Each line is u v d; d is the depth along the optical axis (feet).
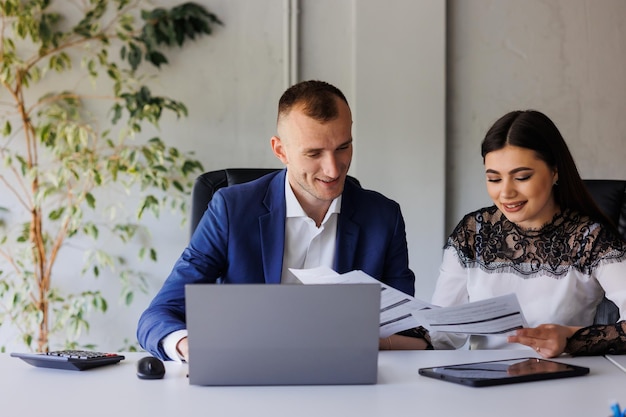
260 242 6.55
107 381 5.03
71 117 11.30
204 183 7.60
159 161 10.82
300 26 11.63
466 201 11.85
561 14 11.78
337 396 4.64
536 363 5.42
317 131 5.89
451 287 7.19
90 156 10.86
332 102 5.93
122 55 11.37
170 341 5.59
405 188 11.61
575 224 6.86
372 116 11.58
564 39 11.81
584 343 5.74
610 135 11.85
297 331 4.82
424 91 11.57
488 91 11.79
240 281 6.54
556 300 6.79
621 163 11.88
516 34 11.78
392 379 5.05
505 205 6.63
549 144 6.57
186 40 11.52
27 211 11.44
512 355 5.87
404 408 4.38
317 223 6.67
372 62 11.55
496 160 6.59
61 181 10.75
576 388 4.83
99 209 11.54
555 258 6.84
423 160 11.60
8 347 11.48
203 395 4.67
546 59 11.81
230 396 4.64
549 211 6.92
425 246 11.64
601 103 11.85
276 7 11.59
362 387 4.84
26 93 11.34
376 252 6.72
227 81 11.59
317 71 11.68
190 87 11.56
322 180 6.07
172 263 11.61
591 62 11.82
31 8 10.94
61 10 11.30
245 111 11.62
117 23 11.39
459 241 7.20
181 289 6.32
